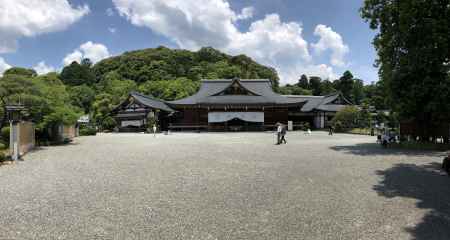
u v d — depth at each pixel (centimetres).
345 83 7081
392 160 1111
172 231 438
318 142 1948
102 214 509
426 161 1088
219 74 6944
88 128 3425
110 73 7019
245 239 412
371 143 1855
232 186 707
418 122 1703
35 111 1652
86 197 612
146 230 441
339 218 496
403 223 475
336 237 421
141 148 1579
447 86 1389
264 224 468
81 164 1033
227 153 1331
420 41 1482
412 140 1698
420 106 1520
